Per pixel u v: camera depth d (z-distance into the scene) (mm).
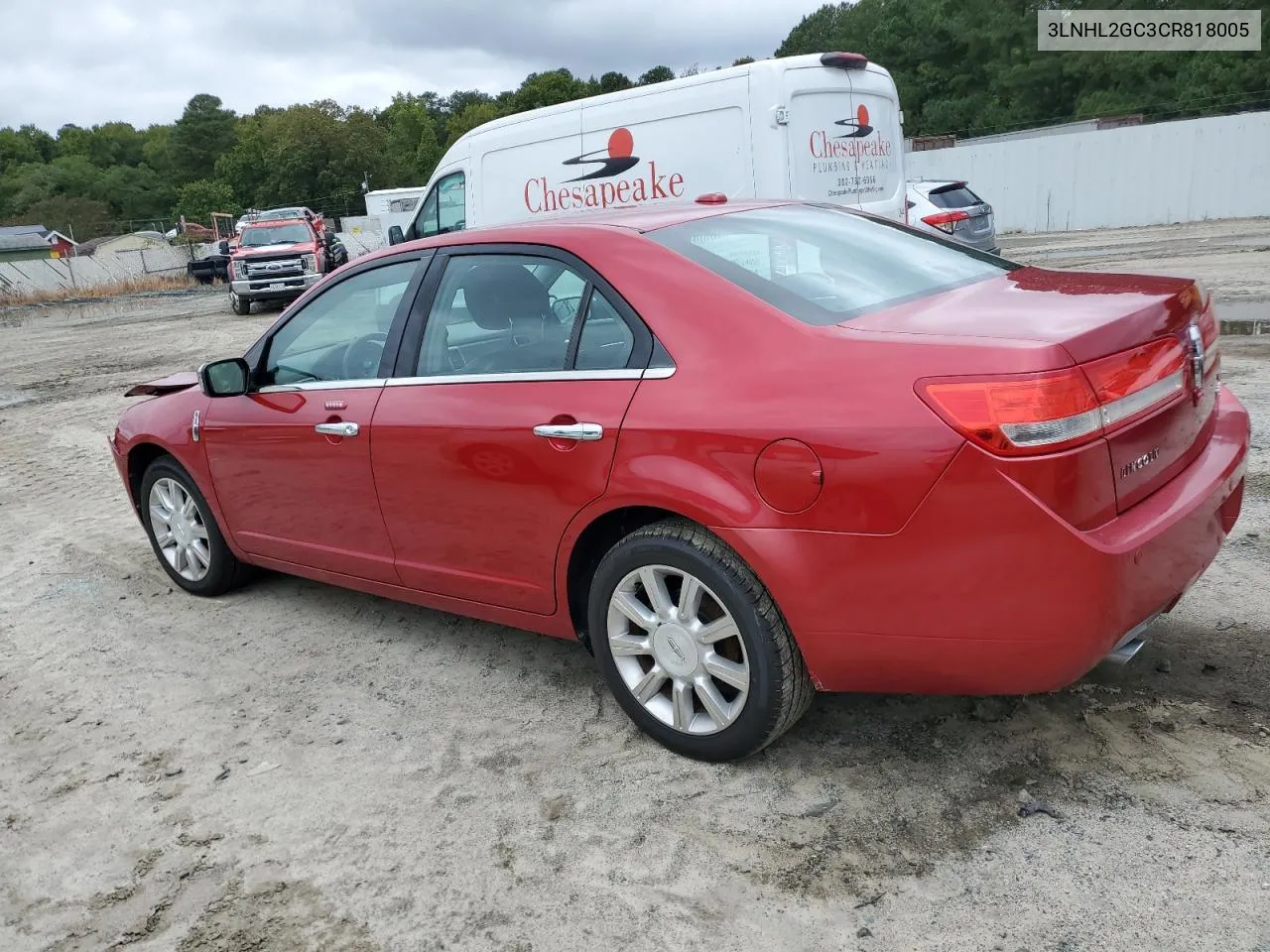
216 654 4316
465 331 3520
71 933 2652
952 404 2414
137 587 5254
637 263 3109
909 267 3354
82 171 132500
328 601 4824
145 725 3732
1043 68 68500
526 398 3229
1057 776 2822
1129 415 2525
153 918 2672
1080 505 2398
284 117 111000
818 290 3010
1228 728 2949
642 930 2438
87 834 3076
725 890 2543
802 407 2621
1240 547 4246
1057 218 26844
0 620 4945
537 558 3301
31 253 86562
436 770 3236
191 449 4613
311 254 23172
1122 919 2287
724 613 2891
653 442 2877
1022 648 2459
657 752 3199
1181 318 2809
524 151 10555
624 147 9664
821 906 2445
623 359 3035
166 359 15008
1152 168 24859
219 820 3074
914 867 2541
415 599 3906
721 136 8961
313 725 3611
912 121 79062
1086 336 2453
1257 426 5891
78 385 13133
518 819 2926
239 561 4906
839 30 99250
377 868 2775
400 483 3646
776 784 2943
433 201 11914
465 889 2654
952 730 3105
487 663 3984
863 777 2926
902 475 2463
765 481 2668
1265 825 2535
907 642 2582
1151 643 3482
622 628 3174
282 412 4113
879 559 2541
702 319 2910
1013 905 2369
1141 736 2955
